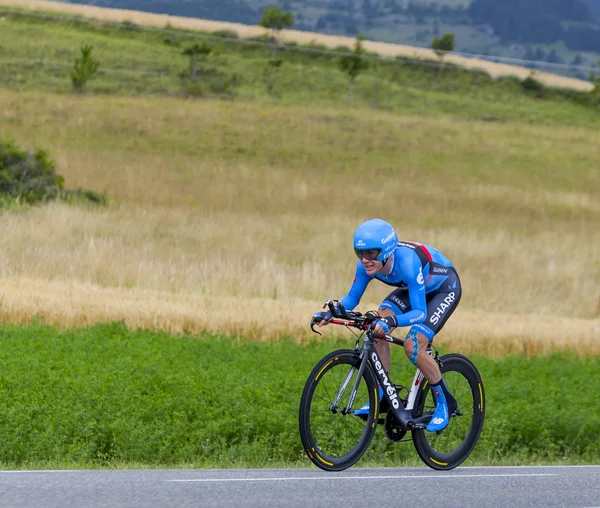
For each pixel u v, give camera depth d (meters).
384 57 162.25
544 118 142.12
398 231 64.12
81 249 43.31
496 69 167.38
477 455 17.70
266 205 77.69
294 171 94.50
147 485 12.55
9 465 14.85
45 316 28.91
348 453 14.29
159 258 43.59
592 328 34.34
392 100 139.25
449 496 12.59
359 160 102.31
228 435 17.05
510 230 74.38
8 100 105.38
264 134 107.31
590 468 15.75
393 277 14.48
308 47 161.50
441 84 155.50
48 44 134.75
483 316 36.38
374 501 12.05
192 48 134.00
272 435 17.09
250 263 44.78
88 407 17.12
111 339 25.95
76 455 15.46
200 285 38.41
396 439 14.79
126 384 19.06
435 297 14.90
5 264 38.50
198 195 78.88
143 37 152.25
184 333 28.39
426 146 111.62
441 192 91.50
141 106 111.25
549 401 20.83
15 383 18.75
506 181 100.06
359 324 14.33
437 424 14.80
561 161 111.94
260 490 12.45
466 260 52.16
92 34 147.00
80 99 110.81
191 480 13.03
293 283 39.91
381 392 14.62
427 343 14.66
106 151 92.38
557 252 58.94
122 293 34.09
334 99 134.88
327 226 65.25
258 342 28.25
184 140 100.81
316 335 29.47
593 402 21.61
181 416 17.20
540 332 32.06
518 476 14.44
